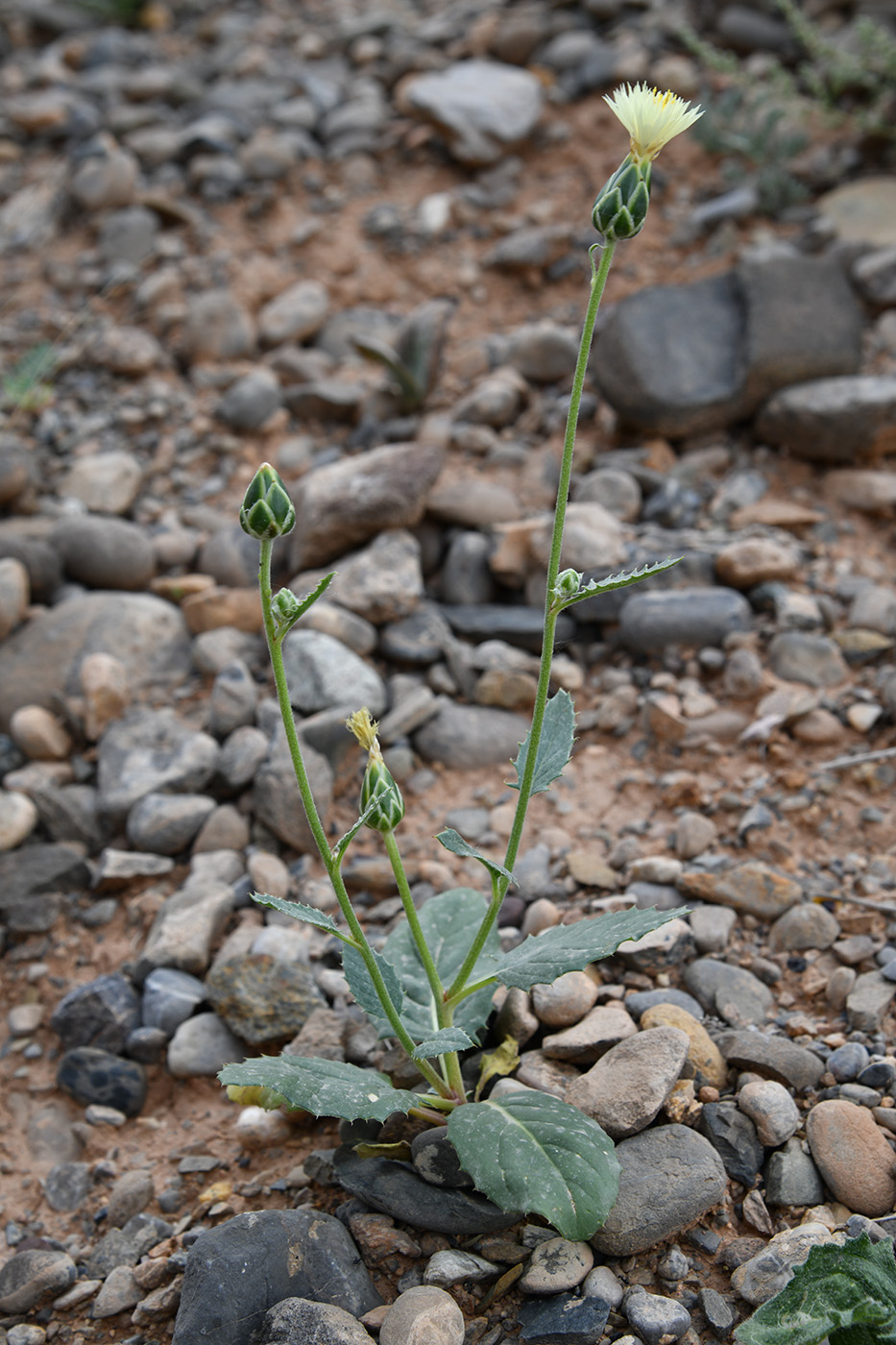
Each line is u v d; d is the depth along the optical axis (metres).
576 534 3.42
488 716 3.22
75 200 5.13
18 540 3.58
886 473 3.74
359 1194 2.03
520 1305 1.90
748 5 5.25
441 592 3.62
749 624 3.29
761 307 3.79
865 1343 1.70
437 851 2.90
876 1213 1.96
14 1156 2.41
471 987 2.05
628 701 3.20
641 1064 2.10
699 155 4.88
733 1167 2.03
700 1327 1.85
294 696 3.22
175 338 4.60
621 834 2.87
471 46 5.45
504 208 4.89
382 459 3.61
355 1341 1.79
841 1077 2.17
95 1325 2.04
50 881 2.89
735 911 2.57
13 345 4.65
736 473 3.82
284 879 2.85
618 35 5.29
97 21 6.56
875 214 4.47
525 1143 1.87
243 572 3.67
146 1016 2.56
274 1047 2.49
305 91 5.57
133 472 4.01
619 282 4.55
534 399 4.21
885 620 3.24
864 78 4.66
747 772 2.95
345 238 4.91
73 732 3.28
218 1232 1.96
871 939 2.47
